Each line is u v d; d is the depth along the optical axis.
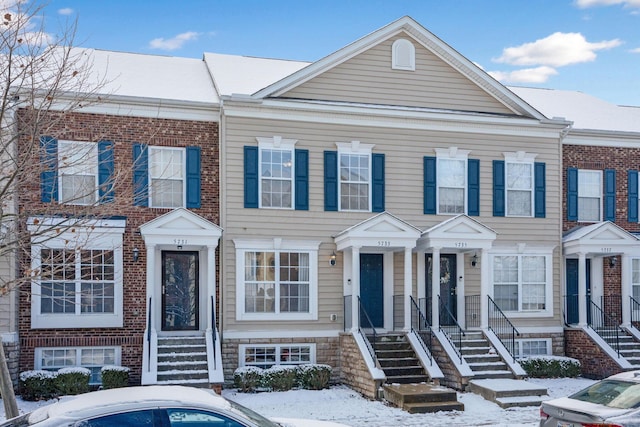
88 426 5.74
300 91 18.44
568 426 8.46
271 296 17.84
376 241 17.58
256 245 17.78
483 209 19.58
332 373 17.95
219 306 17.44
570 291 20.97
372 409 14.30
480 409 14.29
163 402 6.01
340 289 18.36
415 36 19.34
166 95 17.92
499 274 19.67
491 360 17.22
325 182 18.38
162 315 17.53
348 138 18.62
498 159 19.80
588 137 21.00
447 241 18.06
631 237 19.92
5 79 10.11
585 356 19.14
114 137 17.17
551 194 20.22
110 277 16.94
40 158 12.81
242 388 16.33
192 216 16.91
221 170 17.70
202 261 17.84
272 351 17.73
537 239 19.98
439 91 19.50
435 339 17.53
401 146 19.03
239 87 18.67
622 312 20.33
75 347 16.56
